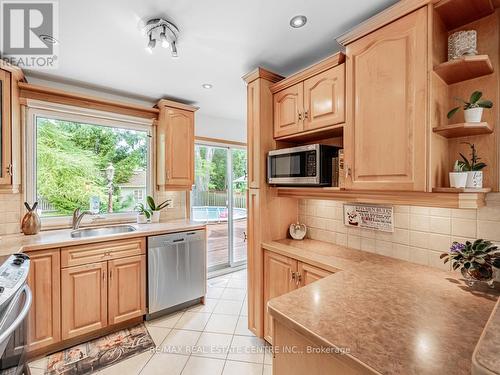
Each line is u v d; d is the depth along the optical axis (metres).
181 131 2.85
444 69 1.17
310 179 1.69
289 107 1.91
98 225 2.60
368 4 1.36
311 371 0.85
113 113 2.64
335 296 1.04
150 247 2.34
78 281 1.98
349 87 1.49
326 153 1.70
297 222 2.25
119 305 2.18
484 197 1.24
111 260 2.13
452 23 1.28
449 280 1.23
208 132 3.50
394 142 1.29
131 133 2.88
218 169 3.70
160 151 2.86
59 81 2.36
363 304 0.98
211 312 2.56
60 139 2.46
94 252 2.05
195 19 1.48
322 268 1.56
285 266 1.84
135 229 2.42
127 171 2.85
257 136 2.03
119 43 1.73
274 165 1.95
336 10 1.41
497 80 1.21
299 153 1.76
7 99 1.90
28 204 2.16
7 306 1.12
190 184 2.94
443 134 1.25
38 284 1.82
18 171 2.08
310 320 0.86
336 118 1.58
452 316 0.89
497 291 1.09
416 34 1.20
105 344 2.03
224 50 1.83
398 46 1.26
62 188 2.47
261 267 2.03
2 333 0.98
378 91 1.34
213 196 3.66
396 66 1.27
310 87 1.75
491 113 1.22
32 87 2.14
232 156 3.82
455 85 1.31
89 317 2.03
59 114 2.38
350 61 1.48
